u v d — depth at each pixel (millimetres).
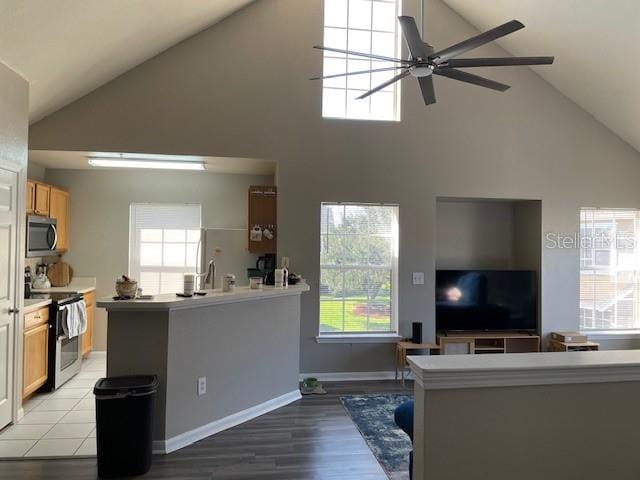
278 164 4777
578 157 5262
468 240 5656
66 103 4402
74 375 4715
